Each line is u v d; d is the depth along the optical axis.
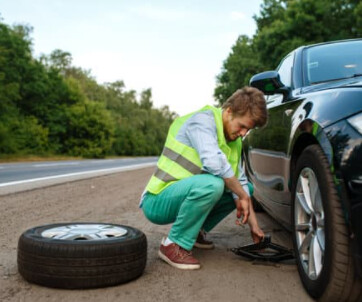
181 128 2.79
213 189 2.56
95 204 5.77
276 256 2.83
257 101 2.57
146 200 2.88
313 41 25.52
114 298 2.17
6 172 12.72
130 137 68.00
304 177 2.34
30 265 2.29
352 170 1.77
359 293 1.85
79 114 42.53
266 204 3.69
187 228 2.70
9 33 36.53
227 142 2.84
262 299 2.17
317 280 2.04
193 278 2.51
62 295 2.20
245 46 36.50
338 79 2.93
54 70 42.44
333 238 1.86
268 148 3.28
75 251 2.23
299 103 2.61
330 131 1.96
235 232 3.99
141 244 2.47
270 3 37.00
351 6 26.09
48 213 4.92
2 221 4.37
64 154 42.19
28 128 36.09
